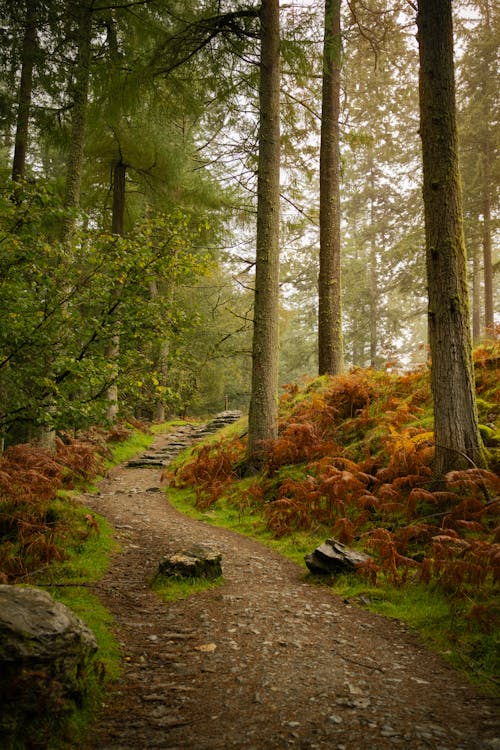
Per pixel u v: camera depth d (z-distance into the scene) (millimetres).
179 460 13688
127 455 15219
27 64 10531
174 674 3104
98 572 5047
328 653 3467
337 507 6789
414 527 5078
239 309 24578
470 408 5934
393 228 26453
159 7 10289
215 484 9336
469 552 4449
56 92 10742
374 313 29078
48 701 2389
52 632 2547
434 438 6105
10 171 11906
